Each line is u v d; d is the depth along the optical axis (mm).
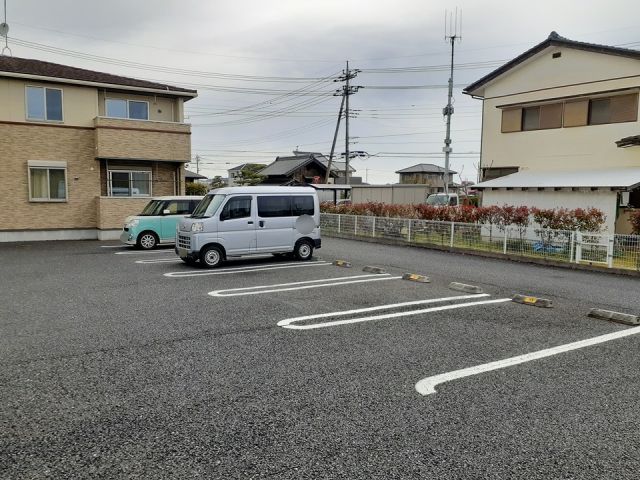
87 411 3338
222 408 3387
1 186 15195
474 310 6441
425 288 8008
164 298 7059
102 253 12656
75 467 2645
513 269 10430
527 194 14680
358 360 4402
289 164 37781
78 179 16344
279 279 8742
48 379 3914
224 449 2838
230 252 10344
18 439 2951
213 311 6254
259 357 4469
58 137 15938
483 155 18625
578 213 11867
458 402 3510
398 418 3246
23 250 13289
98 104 16656
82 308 6410
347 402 3494
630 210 13398
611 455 2801
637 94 14367
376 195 23828
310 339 5039
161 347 4754
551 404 3490
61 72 16328
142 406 3418
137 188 17344
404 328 5500
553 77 16453
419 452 2812
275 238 10914
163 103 17891
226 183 48500
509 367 4258
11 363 4285
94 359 4398
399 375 4035
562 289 8117
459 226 13289
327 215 18734
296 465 2670
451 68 24094
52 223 16062
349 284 8289
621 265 9938
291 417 3252
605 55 15109
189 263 10680
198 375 4008
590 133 15492
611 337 5238
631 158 14547
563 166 16188
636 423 3205
